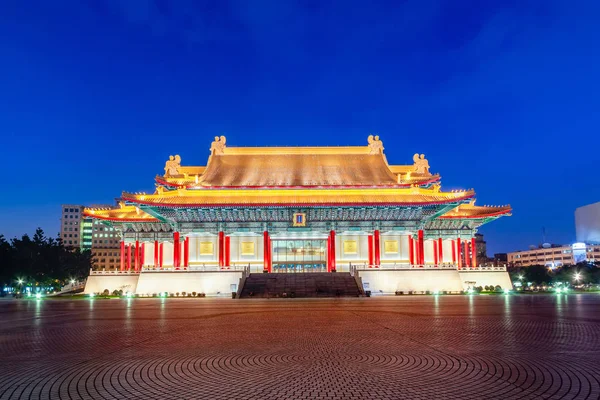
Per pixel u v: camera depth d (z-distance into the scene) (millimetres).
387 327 28172
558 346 20672
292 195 85375
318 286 71125
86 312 43062
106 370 16422
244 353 19453
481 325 28891
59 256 119062
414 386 13766
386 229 85000
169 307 48969
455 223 96750
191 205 80500
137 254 93312
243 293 68500
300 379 14695
